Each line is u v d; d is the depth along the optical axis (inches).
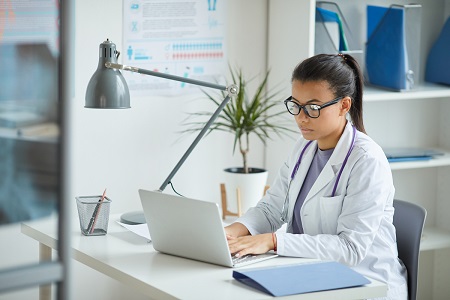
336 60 103.1
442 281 164.1
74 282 139.3
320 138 105.9
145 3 138.6
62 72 62.1
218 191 151.4
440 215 163.3
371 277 103.7
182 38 142.9
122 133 139.6
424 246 148.4
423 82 157.0
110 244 104.7
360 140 105.2
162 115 143.0
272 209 114.5
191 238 95.3
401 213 111.0
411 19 146.1
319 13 141.3
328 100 101.5
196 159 147.9
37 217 62.2
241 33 149.2
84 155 136.5
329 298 85.3
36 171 61.8
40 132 61.9
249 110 137.9
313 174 109.3
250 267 94.0
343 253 98.7
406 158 146.9
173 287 86.0
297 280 86.7
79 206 109.3
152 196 96.6
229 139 150.9
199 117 147.0
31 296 107.8
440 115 162.1
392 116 158.2
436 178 163.3
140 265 94.7
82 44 133.9
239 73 149.9
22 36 61.1
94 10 134.3
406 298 107.0
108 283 142.6
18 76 61.1
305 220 107.7
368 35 150.3
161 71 141.6
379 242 105.1
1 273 58.9
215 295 83.3
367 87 148.9
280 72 147.3
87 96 110.7
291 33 142.7
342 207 103.4
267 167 154.9
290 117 145.3
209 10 144.9
